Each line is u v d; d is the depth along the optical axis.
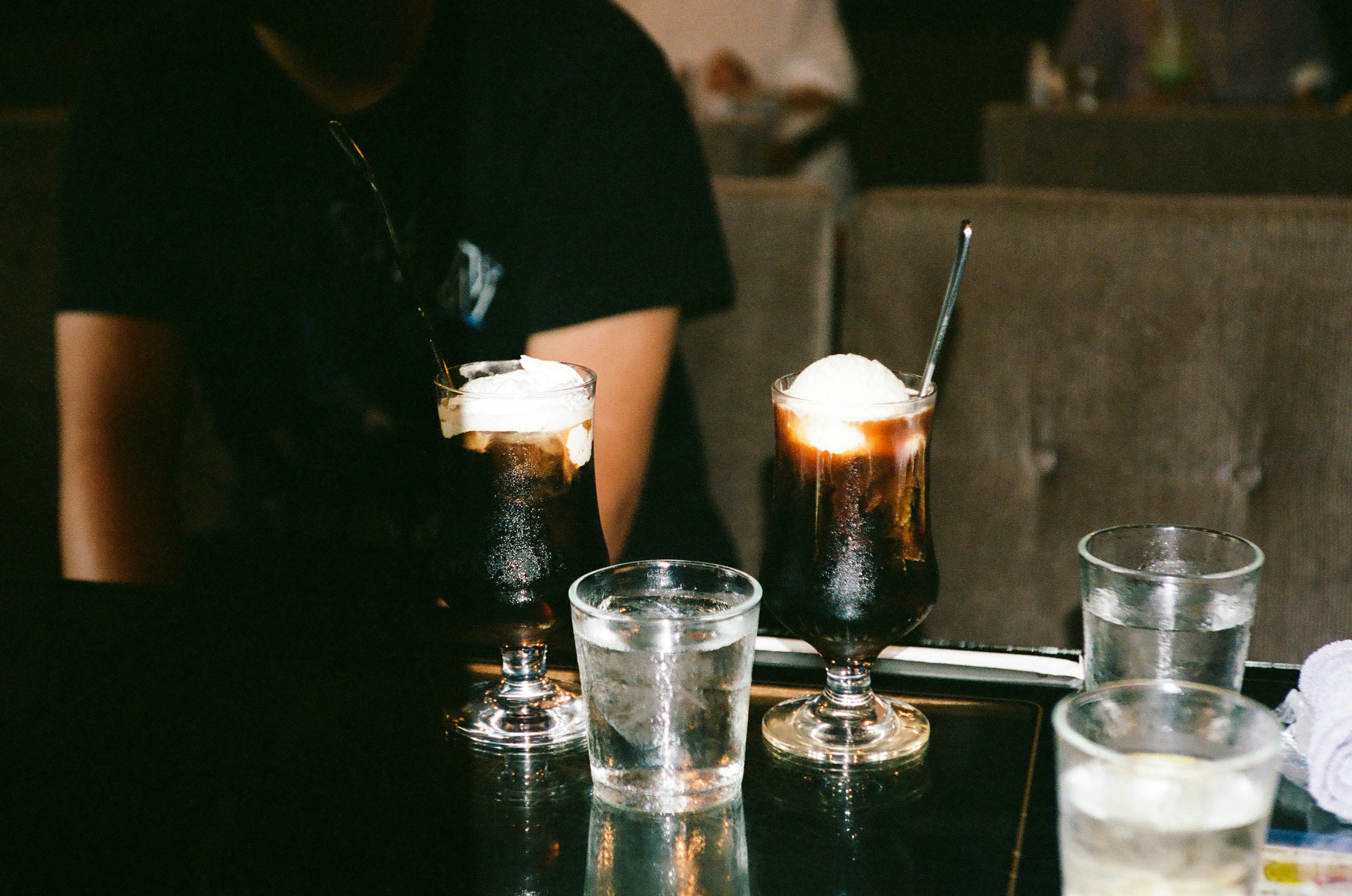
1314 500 1.31
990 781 0.67
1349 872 0.57
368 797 0.67
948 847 0.61
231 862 0.61
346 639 0.86
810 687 0.79
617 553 1.26
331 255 1.35
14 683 0.81
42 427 1.79
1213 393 1.32
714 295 1.35
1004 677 0.80
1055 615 1.40
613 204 1.32
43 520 1.82
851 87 3.23
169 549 1.38
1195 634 0.69
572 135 1.33
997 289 1.36
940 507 1.42
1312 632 1.33
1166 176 1.92
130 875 0.61
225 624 0.89
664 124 1.35
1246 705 0.52
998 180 1.98
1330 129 1.86
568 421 0.70
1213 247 1.29
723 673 0.63
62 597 0.93
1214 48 3.04
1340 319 1.27
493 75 1.33
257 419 1.39
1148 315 1.32
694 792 0.65
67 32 3.03
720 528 1.48
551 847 0.62
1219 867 0.48
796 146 3.21
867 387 0.68
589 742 0.66
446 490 0.73
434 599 0.83
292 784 0.68
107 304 1.40
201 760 0.71
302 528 1.39
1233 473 1.33
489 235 1.35
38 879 0.60
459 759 0.70
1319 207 1.28
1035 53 3.07
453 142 1.33
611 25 1.37
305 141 1.35
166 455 1.43
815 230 1.50
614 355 1.31
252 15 1.30
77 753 0.72
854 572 0.68
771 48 3.17
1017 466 1.38
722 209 1.52
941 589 1.43
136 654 0.84
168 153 1.37
